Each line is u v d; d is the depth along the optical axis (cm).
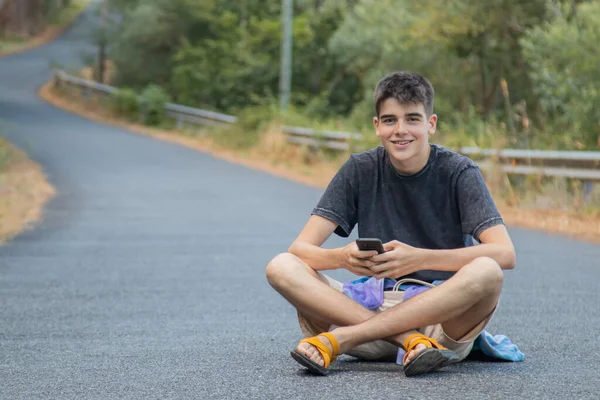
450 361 506
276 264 528
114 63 5950
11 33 9725
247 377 520
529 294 905
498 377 509
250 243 1367
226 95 4947
